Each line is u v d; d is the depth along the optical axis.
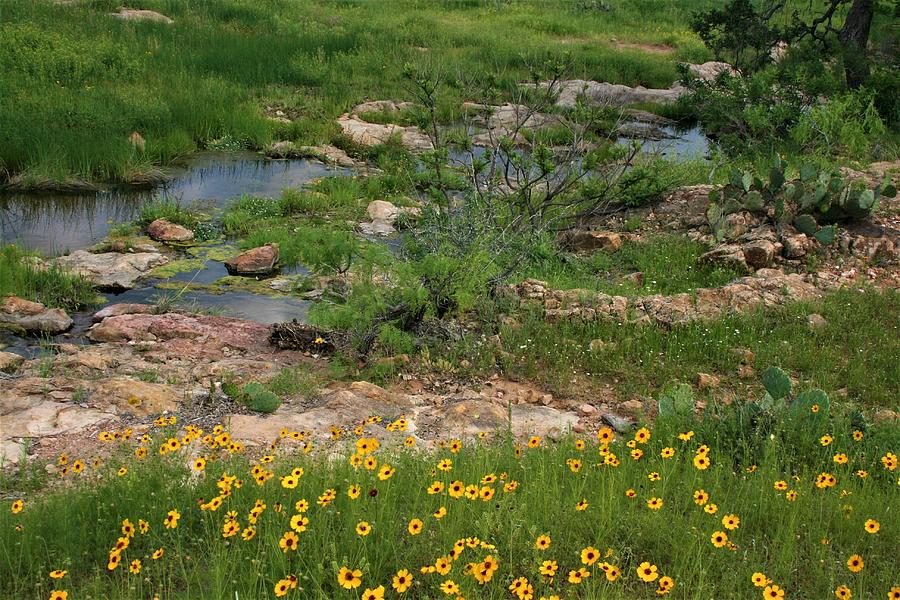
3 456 5.27
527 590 3.55
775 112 15.69
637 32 30.88
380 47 24.41
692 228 11.18
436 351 7.53
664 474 4.92
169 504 4.47
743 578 4.04
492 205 9.66
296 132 17.20
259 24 26.33
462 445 5.57
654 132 19.31
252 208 12.73
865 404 6.72
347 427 6.02
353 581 3.48
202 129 16.67
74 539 4.18
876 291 8.86
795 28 20.09
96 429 5.86
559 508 4.48
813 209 10.41
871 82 18.27
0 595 3.83
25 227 11.70
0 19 21.19
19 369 7.04
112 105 15.92
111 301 9.40
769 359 7.42
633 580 4.08
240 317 8.95
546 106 11.41
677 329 7.94
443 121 18.44
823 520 4.59
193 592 3.85
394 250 11.03
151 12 25.61
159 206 12.41
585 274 9.88
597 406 6.77
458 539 4.14
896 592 3.53
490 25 29.83
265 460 4.61
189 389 6.63
